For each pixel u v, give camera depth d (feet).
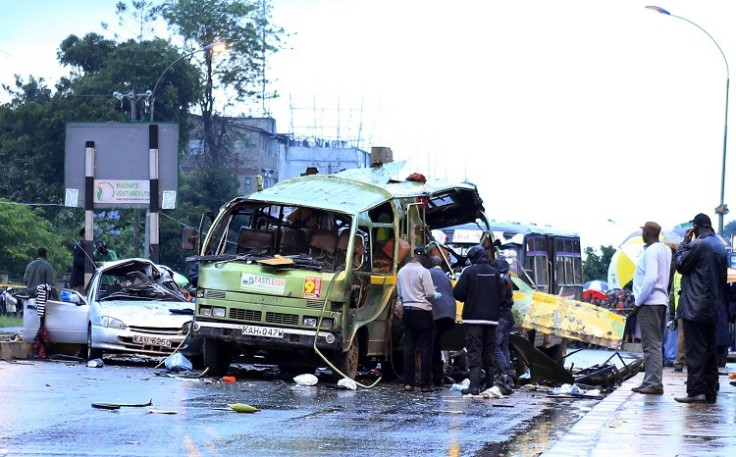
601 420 47.67
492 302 67.10
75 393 58.34
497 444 42.27
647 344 61.98
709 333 55.06
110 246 256.52
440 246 82.53
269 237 76.84
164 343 85.15
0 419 45.55
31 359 89.56
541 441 43.60
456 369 83.71
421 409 56.49
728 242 146.30
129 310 86.94
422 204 81.56
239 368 82.64
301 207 74.54
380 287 75.87
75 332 89.92
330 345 71.31
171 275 96.48
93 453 36.50
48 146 279.28
